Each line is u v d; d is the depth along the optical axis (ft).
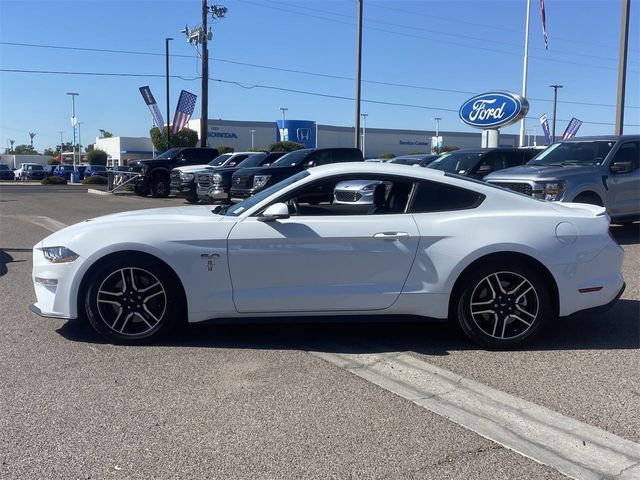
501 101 64.69
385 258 15.89
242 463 10.44
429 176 16.56
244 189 48.96
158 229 15.94
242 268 15.83
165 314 16.25
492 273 15.92
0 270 28.07
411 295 15.99
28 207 65.26
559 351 16.20
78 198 81.51
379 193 16.57
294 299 15.88
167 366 14.96
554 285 16.07
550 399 13.08
